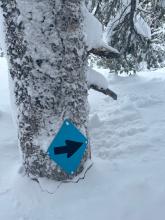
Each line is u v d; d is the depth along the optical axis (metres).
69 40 0.53
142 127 0.82
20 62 0.53
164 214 0.53
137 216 0.53
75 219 0.53
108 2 1.22
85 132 0.59
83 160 0.60
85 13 0.61
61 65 0.53
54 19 0.51
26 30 0.51
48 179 0.58
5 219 0.54
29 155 0.58
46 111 0.55
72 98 0.55
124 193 0.56
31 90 0.54
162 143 0.73
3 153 0.73
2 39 0.55
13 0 0.51
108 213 0.53
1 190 0.60
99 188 0.58
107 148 0.73
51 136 0.56
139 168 0.63
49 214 0.54
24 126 0.56
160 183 0.58
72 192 0.57
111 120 0.88
